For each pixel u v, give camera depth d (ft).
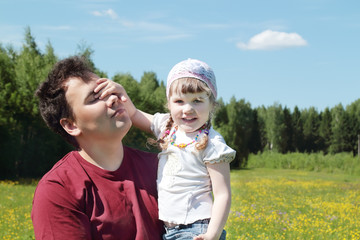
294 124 210.59
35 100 74.18
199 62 7.72
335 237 28.35
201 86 7.45
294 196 53.67
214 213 7.15
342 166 131.75
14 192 51.80
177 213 7.23
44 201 6.54
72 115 6.92
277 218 34.45
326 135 213.66
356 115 202.69
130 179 7.32
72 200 6.61
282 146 199.52
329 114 215.72
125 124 6.96
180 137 7.74
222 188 7.30
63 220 6.44
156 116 8.70
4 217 33.30
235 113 161.07
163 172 7.61
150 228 7.15
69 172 6.91
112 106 6.93
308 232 28.81
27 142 76.07
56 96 7.00
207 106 7.61
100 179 6.99
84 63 7.33
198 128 7.65
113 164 7.27
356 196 56.08
